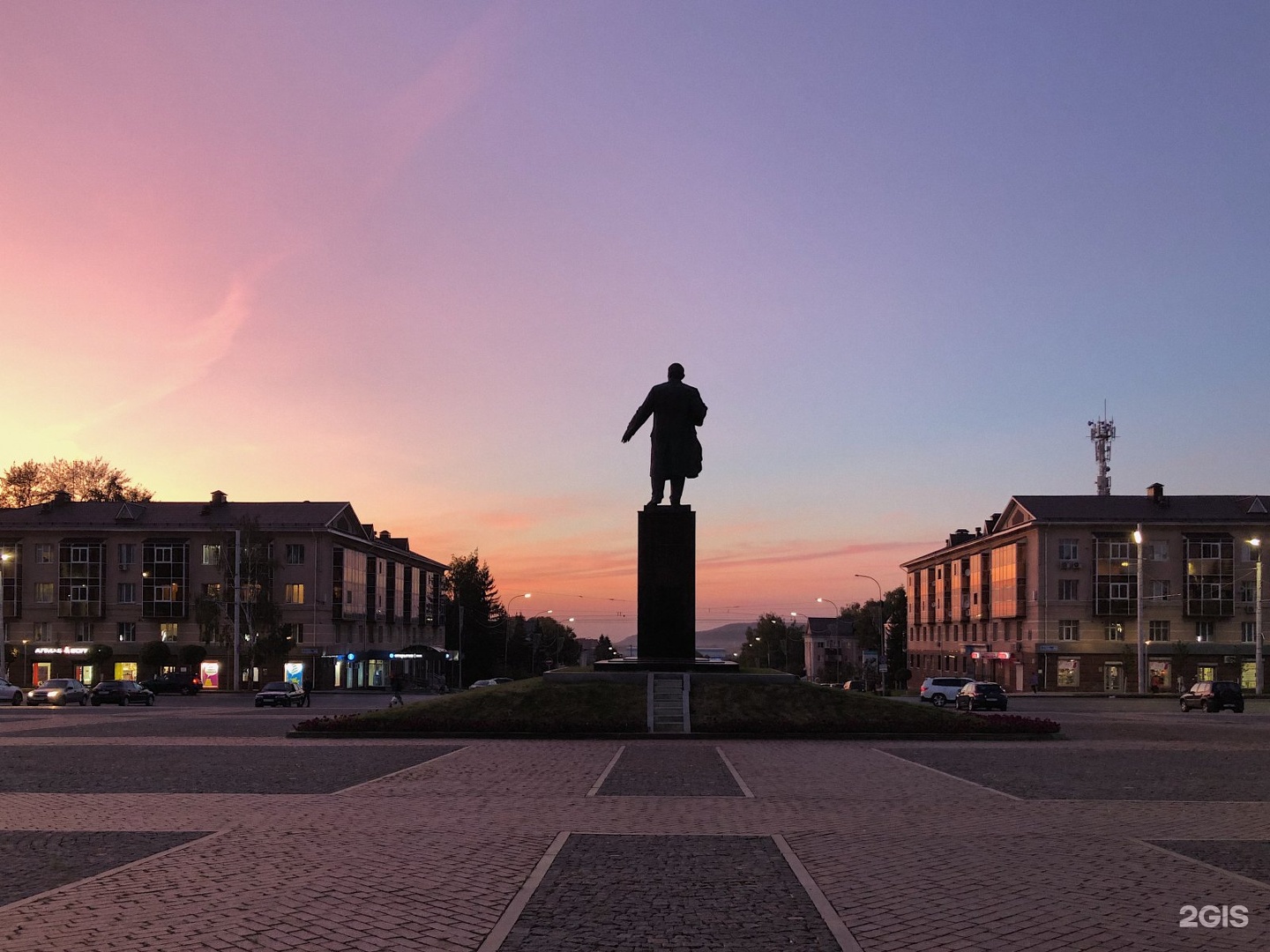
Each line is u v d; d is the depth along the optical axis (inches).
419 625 4527.6
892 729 1186.0
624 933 337.7
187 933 335.9
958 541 4394.7
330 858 453.7
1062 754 1009.5
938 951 322.7
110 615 3297.2
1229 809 617.6
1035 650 3287.4
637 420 1446.9
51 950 317.1
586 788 711.1
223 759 922.1
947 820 570.9
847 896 387.2
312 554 3277.6
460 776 786.2
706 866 440.5
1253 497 3351.4
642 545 1418.6
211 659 3211.1
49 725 1434.5
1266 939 336.5
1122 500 3440.0
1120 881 414.0
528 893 389.1
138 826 544.7
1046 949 325.4
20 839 508.1
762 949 321.1
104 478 4328.3
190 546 3289.9
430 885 401.4
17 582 3321.9
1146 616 3272.6
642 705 1262.3
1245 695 2915.8
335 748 1039.6
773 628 7573.8
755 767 862.5
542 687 1333.7
